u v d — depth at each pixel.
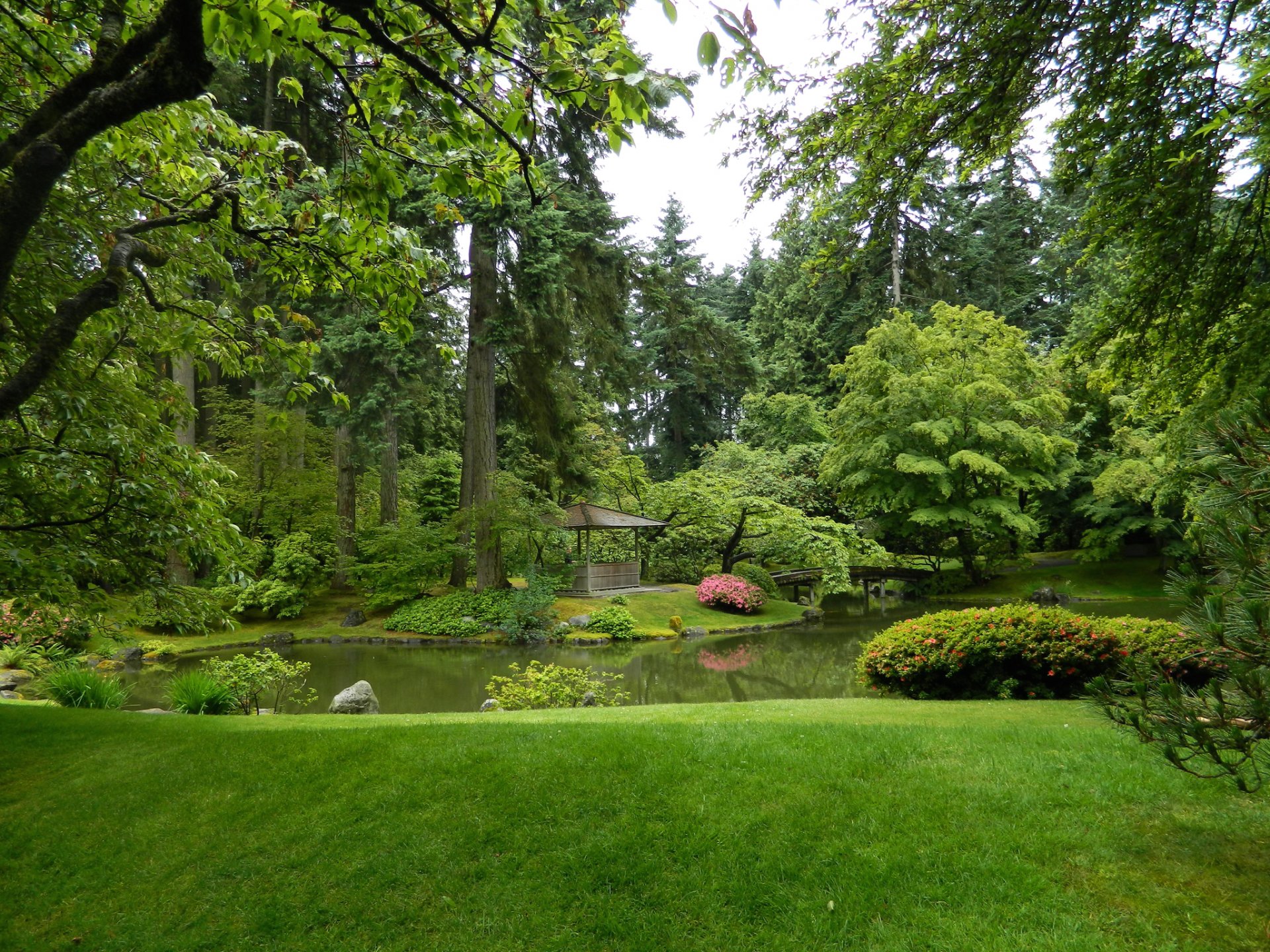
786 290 34.59
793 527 20.55
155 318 5.22
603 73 2.85
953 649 7.38
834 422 25.34
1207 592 2.64
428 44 3.16
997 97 5.17
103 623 5.24
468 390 18.98
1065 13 4.78
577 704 9.34
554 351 17.08
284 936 3.16
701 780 4.12
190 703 7.86
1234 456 2.66
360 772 4.52
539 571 20.06
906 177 5.84
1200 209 5.79
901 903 2.94
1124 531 22.75
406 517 21.92
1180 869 3.00
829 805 3.75
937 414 22.98
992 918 2.79
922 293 31.91
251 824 4.05
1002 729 4.95
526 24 10.46
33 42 4.09
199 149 4.79
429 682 12.73
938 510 22.30
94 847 3.99
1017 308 31.19
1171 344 6.74
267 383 16.06
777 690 11.86
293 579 19.06
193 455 5.18
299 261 4.74
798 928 2.88
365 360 15.43
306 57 3.07
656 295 16.55
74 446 4.42
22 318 4.74
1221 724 2.55
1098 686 2.92
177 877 3.65
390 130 3.94
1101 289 21.55
